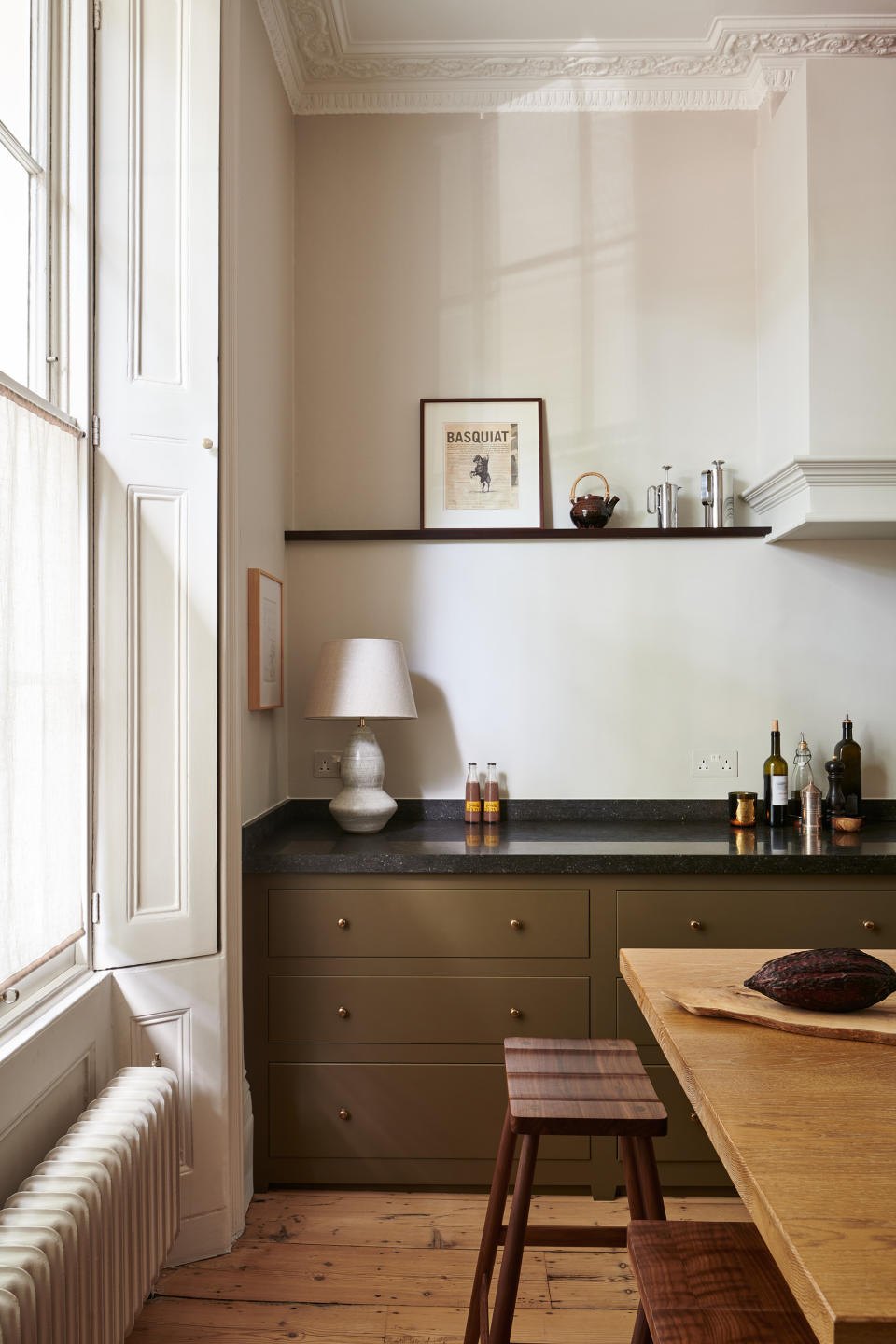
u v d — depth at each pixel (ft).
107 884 6.78
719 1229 4.24
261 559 9.20
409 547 10.52
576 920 8.31
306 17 9.66
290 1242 7.49
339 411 10.81
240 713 8.28
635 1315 6.59
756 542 10.50
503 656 10.51
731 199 10.80
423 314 10.82
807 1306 2.44
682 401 10.82
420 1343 6.27
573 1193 8.28
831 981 4.24
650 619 10.50
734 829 9.85
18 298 6.28
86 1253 4.75
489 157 10.85
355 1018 8.32
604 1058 5.60
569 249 10.83
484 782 10.44
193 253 7.23
